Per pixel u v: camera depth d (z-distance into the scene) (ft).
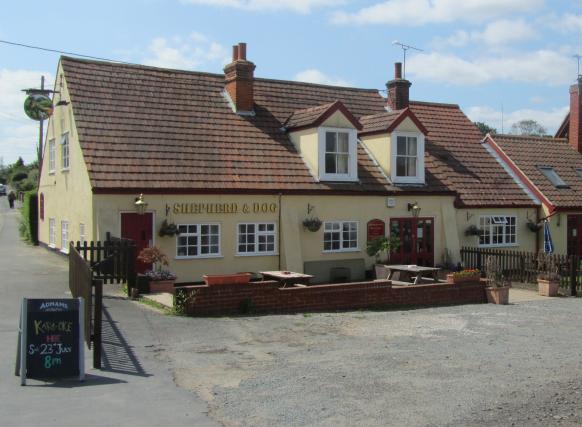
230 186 64.08
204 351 35.29
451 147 89.66
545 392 28.96
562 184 88.79
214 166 65.57
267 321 45.09
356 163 72.28
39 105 81.66
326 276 69.41
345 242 71.56
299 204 68.39
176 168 63.16
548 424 24.63
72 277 49.42
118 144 62.75
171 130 67.21
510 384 30.12
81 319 28.94
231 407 25.48
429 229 76.89
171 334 39.11
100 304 30.76
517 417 25.32
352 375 30.86
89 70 69.21
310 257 69.05
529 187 87.20
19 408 24.63
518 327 45.98
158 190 60.08
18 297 49.01
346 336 40.91
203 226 63.36
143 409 24.88
